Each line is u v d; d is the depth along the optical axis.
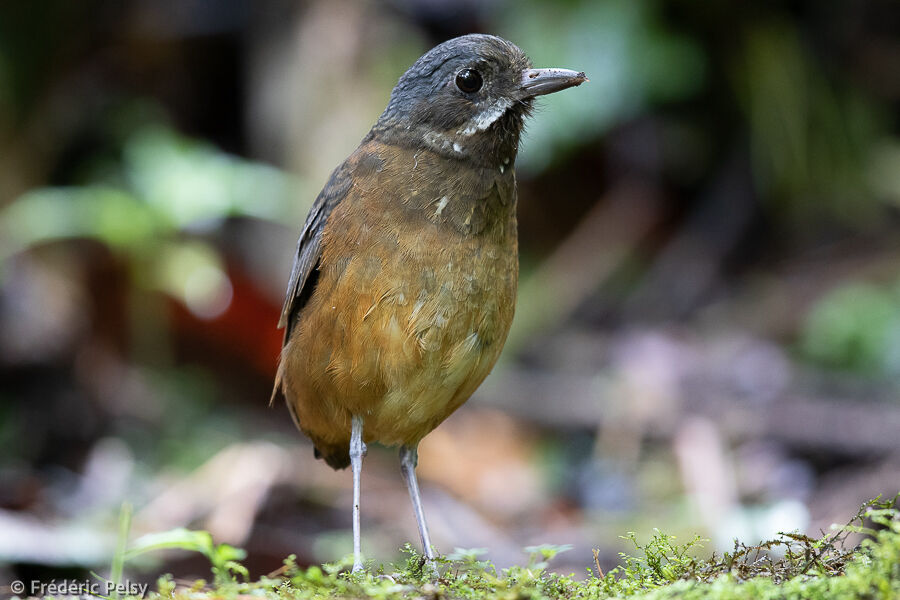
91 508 10.66
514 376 13.62
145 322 12.77
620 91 13.88
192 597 5.01
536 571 5.23
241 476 10.86
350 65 14.30
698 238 15.38
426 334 6.50
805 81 14.94
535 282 15.05
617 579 6.08
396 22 14.48
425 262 6.48
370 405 6.83
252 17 14.77
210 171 12.97
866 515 5.16
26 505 10.52
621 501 11.46
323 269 6.75
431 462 12.27
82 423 12.28
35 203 12.52
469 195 6.60
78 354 12.57
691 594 4.70
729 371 13.03
